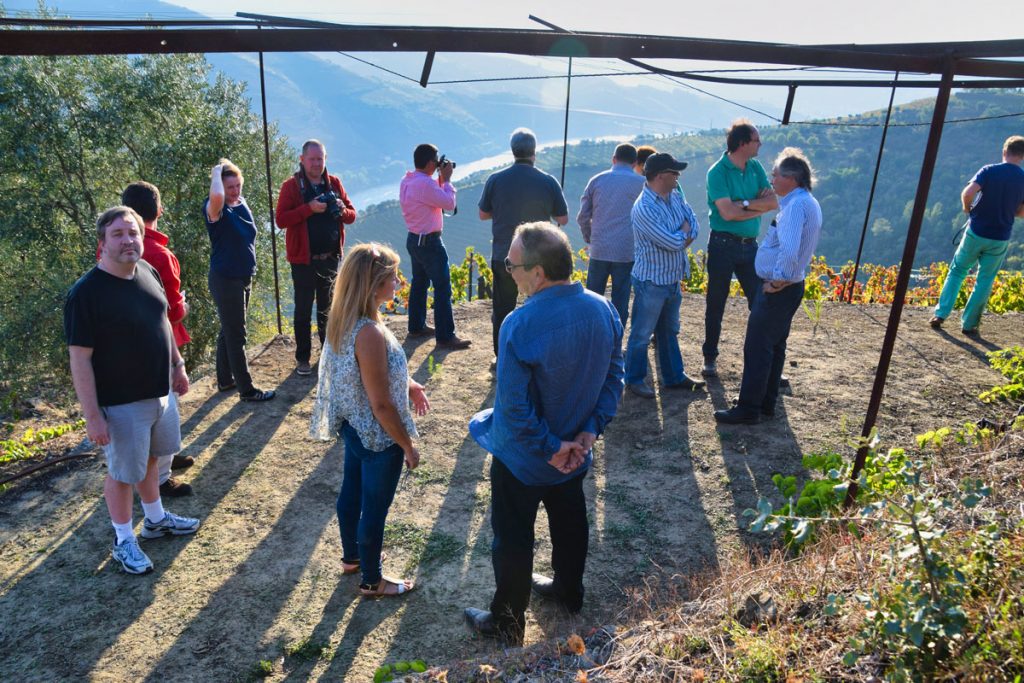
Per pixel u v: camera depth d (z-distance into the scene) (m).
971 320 6.78
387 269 2.94
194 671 2.83
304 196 5.51
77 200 17.52
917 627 2.01
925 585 2.21
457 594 3.31
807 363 6.16
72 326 3.08
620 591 3.29
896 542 2.43
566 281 2.61
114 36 2.50
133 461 3.32
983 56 2.68
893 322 3.15
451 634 3.04
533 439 2.58
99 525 3.84
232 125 18.55
